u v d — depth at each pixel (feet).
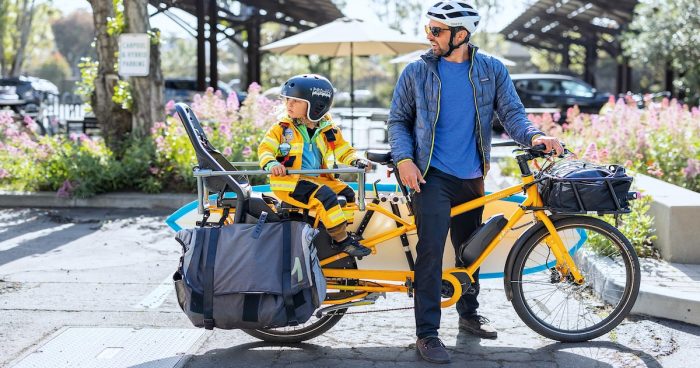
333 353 14.85
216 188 14.26
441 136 14.34
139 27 36.50
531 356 14.60
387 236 15.10
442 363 14.14
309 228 13.48
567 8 101.24
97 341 15.46
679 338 15.43
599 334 15.15
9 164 35.09
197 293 13.30
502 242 16.17
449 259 16.14
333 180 14.43
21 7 153.17
